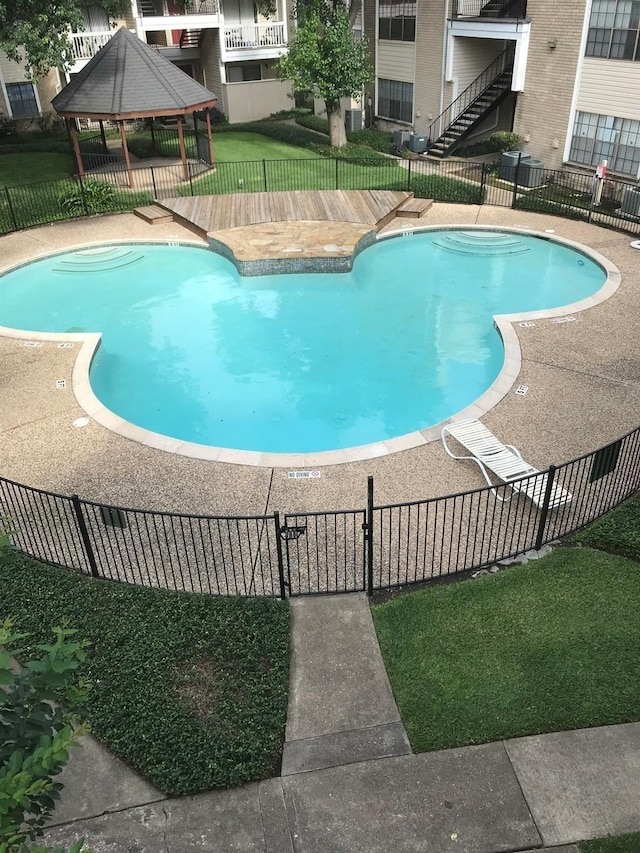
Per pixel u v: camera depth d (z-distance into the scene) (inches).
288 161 1043.3
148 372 535.2
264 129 1252.5
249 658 266.7
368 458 393.4
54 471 391.5
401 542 330.6
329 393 500.7
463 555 321.7
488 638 277.3
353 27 1188.5
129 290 673.6
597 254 685.9
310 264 685.3
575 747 235.9
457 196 865.5
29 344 538.6
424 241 776.3
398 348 558.3
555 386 456.8
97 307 639.1
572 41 821.2
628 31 758.5
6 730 150.7
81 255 751.1
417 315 611.5
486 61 1037.8
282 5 1312.7
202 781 225.1
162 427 468.4
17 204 862.5
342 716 249.1
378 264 721.0
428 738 240.2
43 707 156.2
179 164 1035.3
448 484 370.9
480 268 701.9
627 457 382.3
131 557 329.4
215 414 480.7
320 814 219.0
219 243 732.0
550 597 295.3
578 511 345.7
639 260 667.4
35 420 440.5
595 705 248.8
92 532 331.3
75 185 860.0
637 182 813.9
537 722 244.1
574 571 308.3
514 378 466.6
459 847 209.5
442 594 299.0
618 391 448.8
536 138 917.8
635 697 251.1
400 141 1111.6
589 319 549.0
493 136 953.5
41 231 801.6
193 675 260.5
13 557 186.5
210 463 394.0
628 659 265.7
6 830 118.3
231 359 549.6
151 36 1355.8
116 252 759.1
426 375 519.5
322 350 559.2
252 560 323.0
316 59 1010.7
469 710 249.1
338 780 228.1
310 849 210.1
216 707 248.5
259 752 233.8
